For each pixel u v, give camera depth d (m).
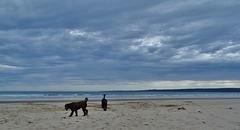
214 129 7.33
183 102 27.11
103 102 14.94
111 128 7.62
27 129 7.45
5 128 7.64
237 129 7.34
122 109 16.33
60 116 11.30
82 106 11.35
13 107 18.53
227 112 12.23
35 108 17.64
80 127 7.81
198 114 11.29
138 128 7.59
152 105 21.73
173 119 9.62
